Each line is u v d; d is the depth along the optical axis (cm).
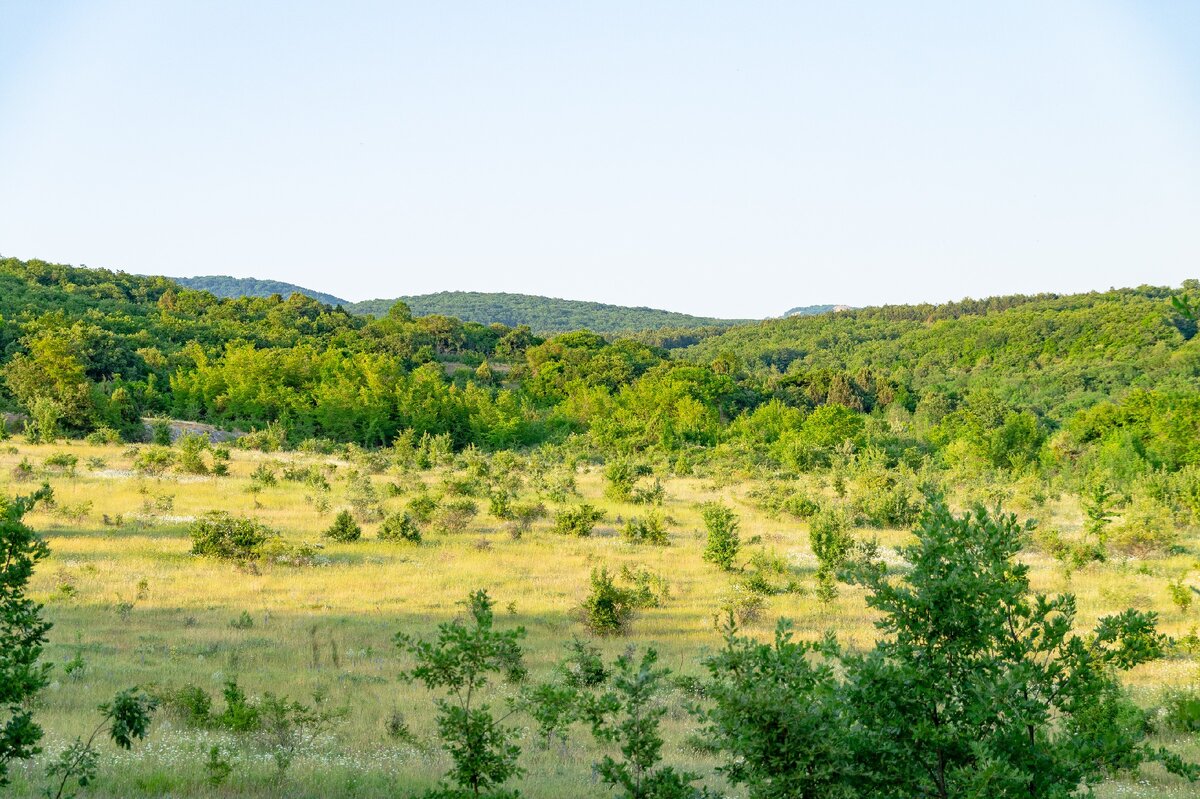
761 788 952
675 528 4844
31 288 15225
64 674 2006
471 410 10494
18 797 1247
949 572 1020
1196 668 2370
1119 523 4788
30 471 5116
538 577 3572
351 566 3603
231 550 3562
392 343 15700
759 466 7481
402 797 1392
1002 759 937
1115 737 1015
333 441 9606
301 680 2180
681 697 2162
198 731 1722
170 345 13262
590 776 1573
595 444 9225
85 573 3216
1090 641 1073
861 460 7169
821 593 3225
